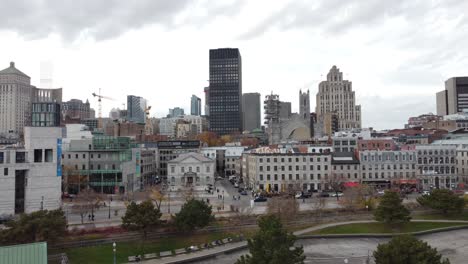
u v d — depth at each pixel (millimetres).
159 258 73938
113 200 128625
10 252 44781
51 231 70312
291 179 151750
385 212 95688
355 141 172000
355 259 73938
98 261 72500
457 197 105125
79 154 145750
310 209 109500
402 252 49469
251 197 137375
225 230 90125
